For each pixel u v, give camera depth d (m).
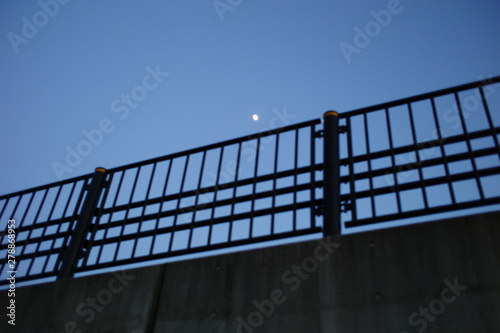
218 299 3.08
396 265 2.71
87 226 4.45
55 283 3.85
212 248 3.56
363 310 2.62
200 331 2.98
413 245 2.74
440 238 2.71
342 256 2.88
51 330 3.53
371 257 2.80
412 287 2.59
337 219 3.22
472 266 2.53
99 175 4.86
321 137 3.91
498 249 2.53
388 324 2.52
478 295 2.42
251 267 3.12
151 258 3.79
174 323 3.10
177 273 3.36
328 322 2.66
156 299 3.29
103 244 4.22
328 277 2.83
